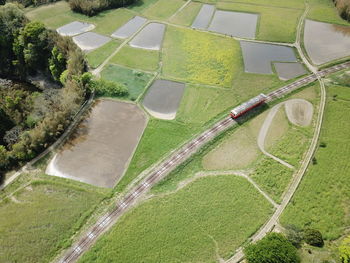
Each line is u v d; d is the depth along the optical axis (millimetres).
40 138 58594
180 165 57125
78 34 94750
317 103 70062
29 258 45656
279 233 43688
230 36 93875
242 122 65438
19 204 51781
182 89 74750
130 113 68312
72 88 67375
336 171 55438
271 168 56594
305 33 94875
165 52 87250
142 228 48062
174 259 44781
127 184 54344
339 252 42469
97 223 49031
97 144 61594
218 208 50562
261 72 79938
